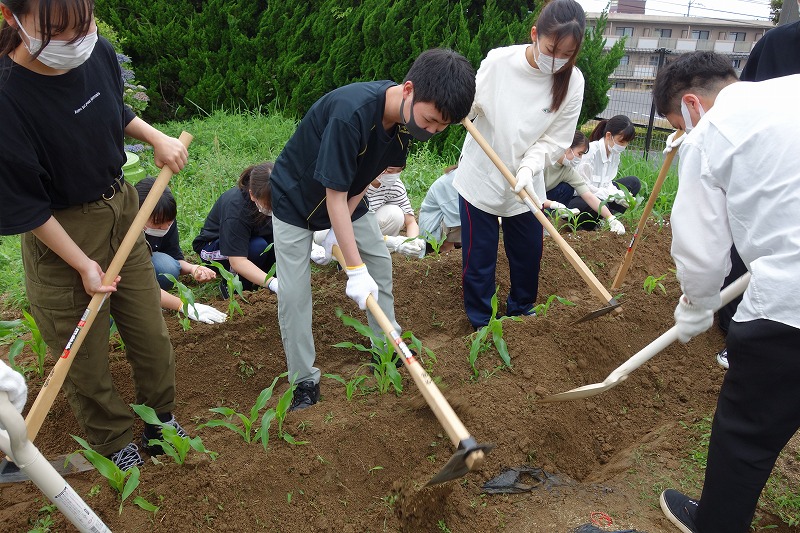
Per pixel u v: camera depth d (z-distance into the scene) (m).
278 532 2.48
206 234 4.75
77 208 2.45
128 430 2.84
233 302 3.91
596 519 2.62
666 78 2.94
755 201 2.05
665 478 2.90
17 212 2.19
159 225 4.00
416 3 8.77
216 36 9.30
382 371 3.21
